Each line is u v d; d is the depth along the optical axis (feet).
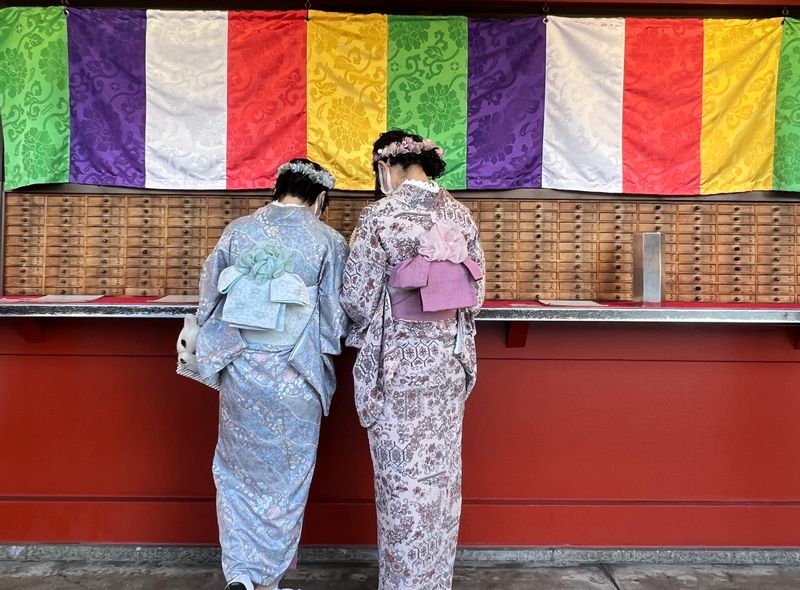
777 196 8.21
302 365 5.92
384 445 5.81
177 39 7.93
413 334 5.72
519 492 7.87
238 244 6.03
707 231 8.26
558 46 8.03
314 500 7.81
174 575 7.36
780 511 7.84
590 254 8.29
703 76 8.07
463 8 8.21
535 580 7.31
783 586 7.23
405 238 5.66
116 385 7.77
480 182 8.11
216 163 8.00
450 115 8.08
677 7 8.21
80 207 8.11
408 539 5.76
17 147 7.84
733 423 7.89
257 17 7.97
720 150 8.10
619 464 7.89
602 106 8.07
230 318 5.72
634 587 7.18
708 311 6.82
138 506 7.73
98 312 6.70
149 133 7.96
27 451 7.72
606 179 8.10
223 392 6.12
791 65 8.05
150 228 8.17
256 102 8.01
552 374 7.88
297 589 7.06
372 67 8.06
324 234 6.18
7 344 7.70
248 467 6.06
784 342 7.88
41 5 8.00
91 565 7.56
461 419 6.17
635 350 7.86
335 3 8.16
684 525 7.83
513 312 6.84
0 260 8.02
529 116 8.08
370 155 8.07
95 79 7.88
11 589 6.98
